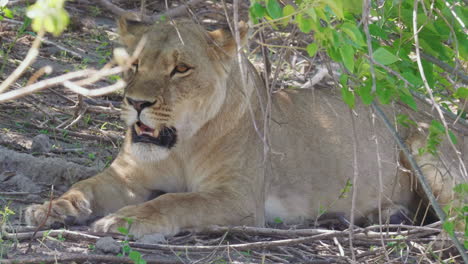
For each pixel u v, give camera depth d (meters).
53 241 7.12
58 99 11.99
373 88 5.07
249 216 8.34
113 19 16.58
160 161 8.54
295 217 9.04
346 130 9.25
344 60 5.35
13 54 13.01
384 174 9.13
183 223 7.81
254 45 14.34
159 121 7.65
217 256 7.17
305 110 9.30
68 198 8.01
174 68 7.72
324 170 9.11
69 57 13.73
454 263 7.64
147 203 7.82
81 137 10.70
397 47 6.48
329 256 7.49
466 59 6.63
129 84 7.66
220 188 8.34
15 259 6.45
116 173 8.65
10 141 10.06
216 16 16.33
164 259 6.94
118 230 7.25
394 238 7.86
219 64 8.07
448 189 8.77
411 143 9.09
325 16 5.20
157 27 7.91
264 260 7.20
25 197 8.51
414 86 6.12
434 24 6.40
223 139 8.44
